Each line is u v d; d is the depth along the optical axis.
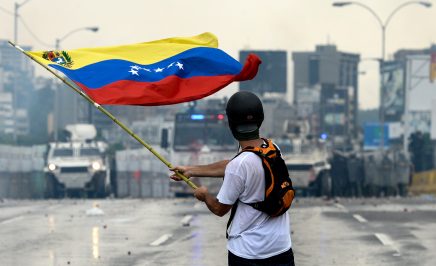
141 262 23.64
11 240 29.19
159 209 46.62
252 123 9.77
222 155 65.12
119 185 77.56
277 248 9.65
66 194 73.50
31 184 80.69
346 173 78.69
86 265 22.95
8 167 77.19
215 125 65.50
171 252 25.91
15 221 37.53
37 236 30.61
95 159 72.38
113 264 23.20
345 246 27.31
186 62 11.02
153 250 26.42
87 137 78.31
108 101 10.62
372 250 26.20
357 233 31.47
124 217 40.16
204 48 11.16
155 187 77.56
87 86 10.66
